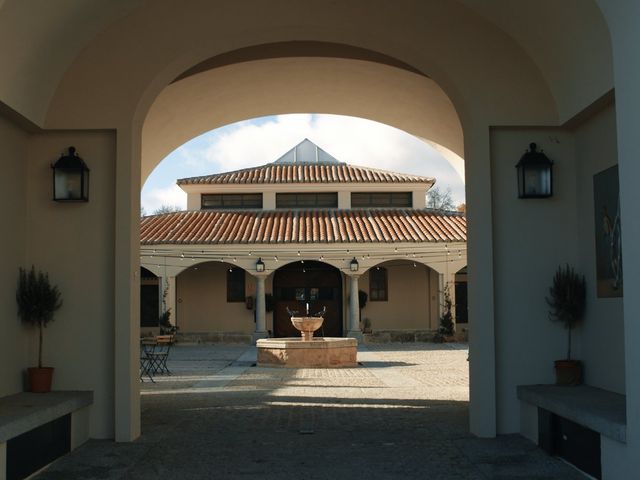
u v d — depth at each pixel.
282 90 10.77
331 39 7.79
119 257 7.28
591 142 7.19
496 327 7.49
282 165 33.72
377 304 29.41
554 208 7.60
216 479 6.00
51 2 6.04
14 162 7.13
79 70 7.40
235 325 29.02
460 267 27.62
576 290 7.32
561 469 6.11
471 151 7.61
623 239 5.00
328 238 27.23
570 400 6.27
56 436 6.52
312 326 19.45
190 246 27.06
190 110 10.73
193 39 7.48
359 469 6.32
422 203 31.58
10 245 7.03
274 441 7.50
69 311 7.39
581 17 6.16
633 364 4.88
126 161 7.36
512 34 7.41
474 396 7.53
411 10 7.58
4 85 6.24
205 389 12.90
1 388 6.76
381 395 11.66
